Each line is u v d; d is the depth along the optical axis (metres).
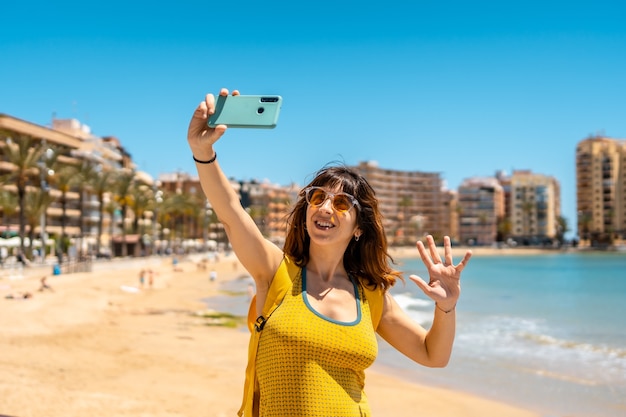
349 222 2.45
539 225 183.00
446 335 2.57
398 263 2.70
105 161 87.12
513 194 186.00
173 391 10.50
